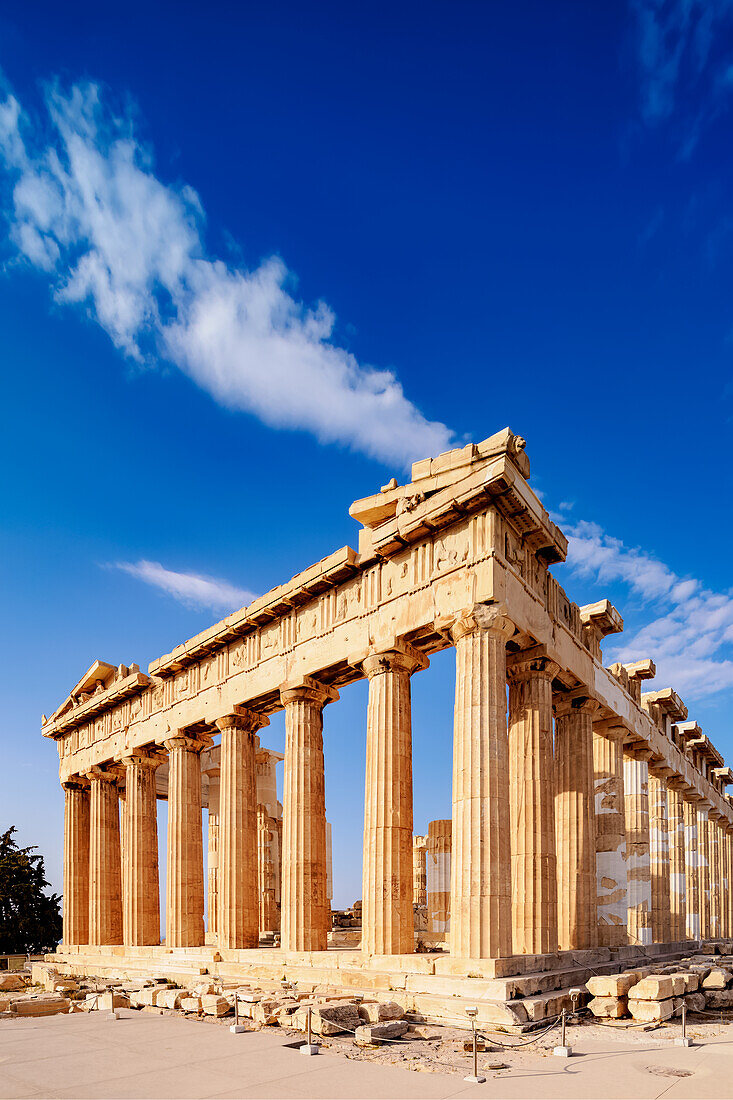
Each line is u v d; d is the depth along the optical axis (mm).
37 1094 11953
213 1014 20094
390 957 21562
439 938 30688
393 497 25375
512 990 17844
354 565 27016
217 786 49531
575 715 28781
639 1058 14023
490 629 21922
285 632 30156
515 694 25094
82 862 45750
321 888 27375
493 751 20828
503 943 19656
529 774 23891
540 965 20812
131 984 27531
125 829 39250
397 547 25250
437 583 23641
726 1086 11852
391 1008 17672
